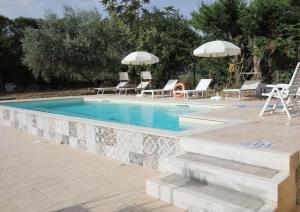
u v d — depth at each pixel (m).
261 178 3.65
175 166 4.59
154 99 13.86
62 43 20.23
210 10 17.23
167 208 3.97
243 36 17.42
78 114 12.18
